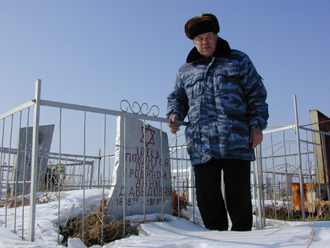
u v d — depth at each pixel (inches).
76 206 153.2
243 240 100.4
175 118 153.6
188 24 144.6
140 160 165.8
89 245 128.5
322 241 91.9
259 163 195.2
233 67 139.2
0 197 235.8
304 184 268.5
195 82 145.3
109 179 319.6
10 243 98.0
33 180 109.3
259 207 187.2
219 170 141.4
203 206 142.9
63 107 120.4
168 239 109.3
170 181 180.2
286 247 87.9
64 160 331.0
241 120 137.1
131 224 140.6
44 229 126.2
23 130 292.8
